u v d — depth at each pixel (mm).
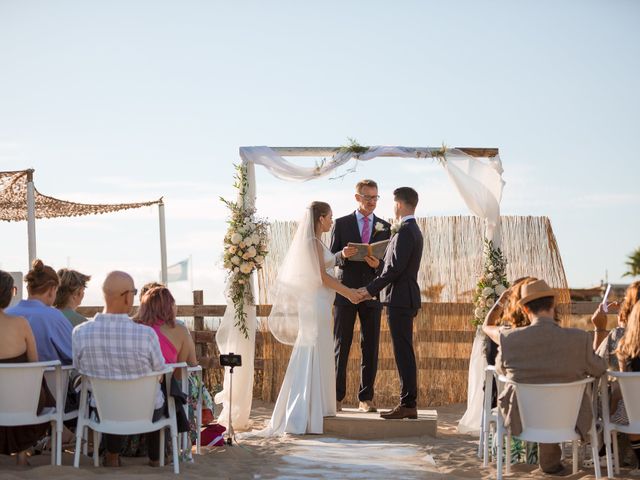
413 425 7684
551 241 10039
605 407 5391
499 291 8242
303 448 6938
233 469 5848
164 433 5766
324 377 7836
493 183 8383
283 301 7953
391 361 10305
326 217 8000
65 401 5750
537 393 5172
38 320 5879
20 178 10531
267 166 8320
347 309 8219
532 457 6148
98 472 5336
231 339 8289
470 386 8172
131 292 5395
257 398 10688
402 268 7742
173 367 5477
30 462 5777
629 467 5770
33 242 10266
